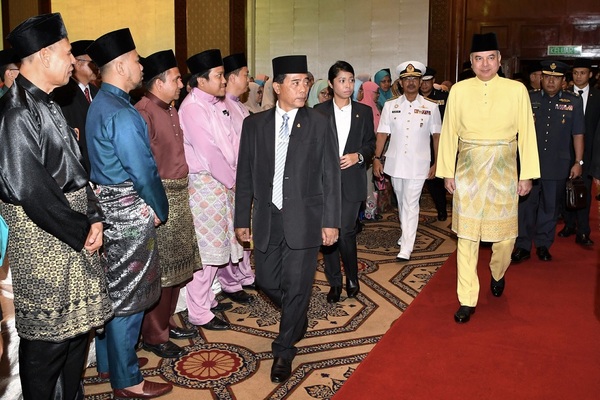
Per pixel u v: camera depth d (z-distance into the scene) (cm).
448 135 419
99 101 292
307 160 322
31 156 233
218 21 698
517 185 416
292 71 316
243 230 342
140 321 310
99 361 332
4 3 700
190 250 364
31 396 254
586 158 607
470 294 413
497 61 398
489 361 348
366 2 1065
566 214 661
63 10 1097
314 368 343
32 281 245
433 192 745
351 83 437
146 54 1066
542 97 562
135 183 290
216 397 309
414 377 328
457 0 1017
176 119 362
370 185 741
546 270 536
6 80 392
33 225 243
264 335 394
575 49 1001
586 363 345
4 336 287
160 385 313
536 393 310
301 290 328
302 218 319
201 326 405
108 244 295
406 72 545
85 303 257
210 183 392
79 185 255
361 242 642
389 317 425
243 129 339
